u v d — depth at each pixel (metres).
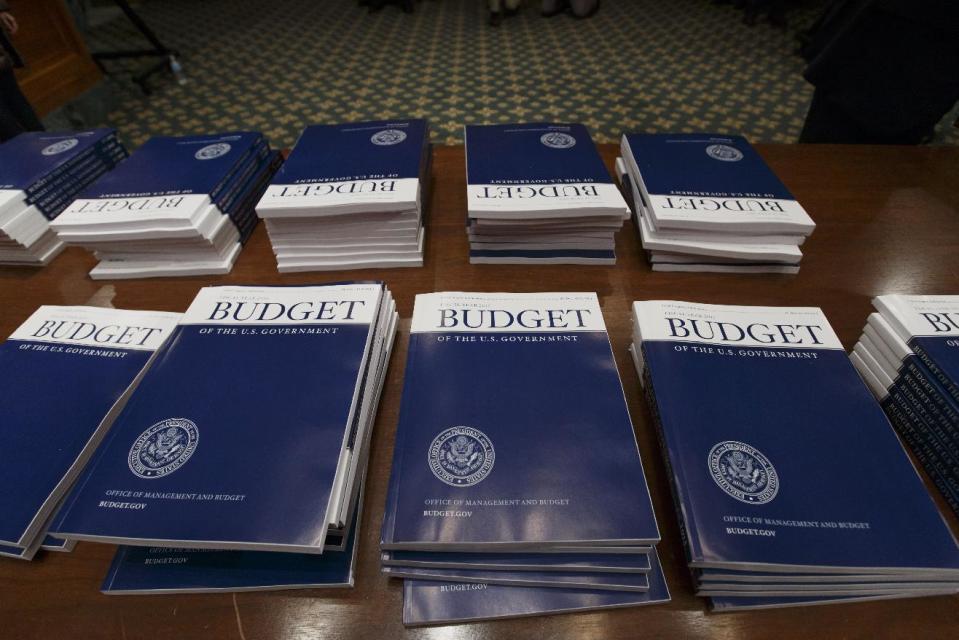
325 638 0.42
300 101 2.94
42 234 0.83
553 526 0.42
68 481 0.48
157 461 0.45
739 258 0.75
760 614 0.43
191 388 0.51
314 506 0.42
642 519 0.42
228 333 0.57
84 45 2.70
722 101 2.78
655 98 2.84
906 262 0.79
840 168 1.03
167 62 3.17
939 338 0.53
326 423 0.48
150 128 2.71
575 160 0.82
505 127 0.95
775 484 0.45
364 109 2.85
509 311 0.62
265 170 0.95
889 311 0.57
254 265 0.82
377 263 0.79
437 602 0.42
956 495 0.49
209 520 0.41
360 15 4.23
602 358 0.56
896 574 0.41
